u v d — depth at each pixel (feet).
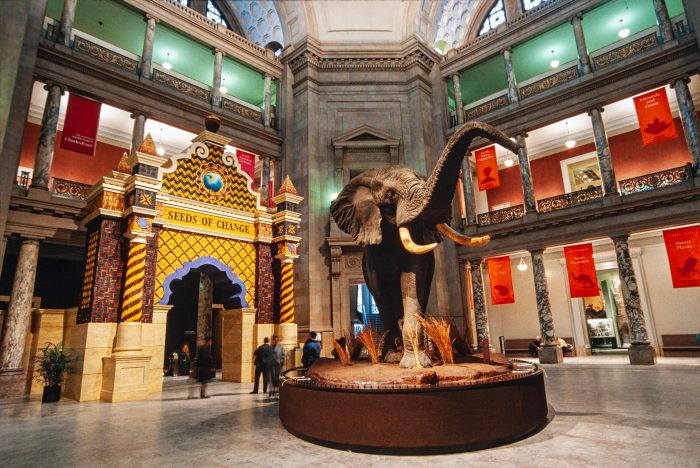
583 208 47.14
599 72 48.16
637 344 40.65
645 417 16.61
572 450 12.34
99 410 22.53
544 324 48.52
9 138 35.91
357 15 62.49
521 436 13.99
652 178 43.88
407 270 16.47
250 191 38.40
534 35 54.19
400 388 12.67
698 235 40.24
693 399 20.40
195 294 57.11
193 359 48.14
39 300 39.91
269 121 58.54
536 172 63.41
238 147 56.03
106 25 50.60
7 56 34.24
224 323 38.37
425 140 57.82
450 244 56.75
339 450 13.37
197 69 59.62
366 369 14.90
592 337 57.62
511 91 55.11
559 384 27.68
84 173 52.24
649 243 52.85
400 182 16.22
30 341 33.91
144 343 29.50
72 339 29.66
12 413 21.88
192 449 13.96
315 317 50.78
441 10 67.56
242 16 72.49
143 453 13.60
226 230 35.91
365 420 12.66
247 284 36.76
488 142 55.57
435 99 61.62
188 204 33.55
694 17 41.88
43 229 36.86
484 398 12.71
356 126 58.70
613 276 56.59
